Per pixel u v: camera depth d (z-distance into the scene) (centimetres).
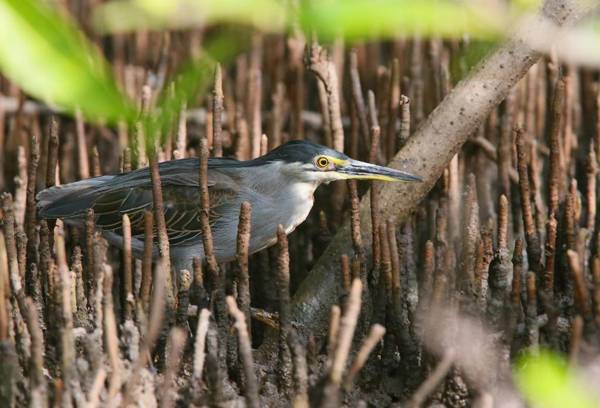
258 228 1050
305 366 748
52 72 697
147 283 847
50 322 811
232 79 1545
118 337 880
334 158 1037
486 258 884
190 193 1037
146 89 1103
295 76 1362
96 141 1381
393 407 862
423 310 858
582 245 904
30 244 988
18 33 689
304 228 1172
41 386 727
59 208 1015
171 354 729
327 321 966
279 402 836
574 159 1240
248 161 1075
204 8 1073
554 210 1029
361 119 1223
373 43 1478
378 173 986
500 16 1025
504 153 1152
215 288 859
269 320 936
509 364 850
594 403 550
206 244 869
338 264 970
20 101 1321
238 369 848
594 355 820
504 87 974
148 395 771
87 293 929
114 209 1024
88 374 753
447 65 1345
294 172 1042
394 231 860
